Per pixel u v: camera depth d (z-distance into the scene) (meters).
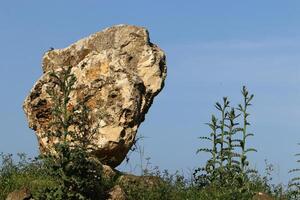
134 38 22.89
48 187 17.91
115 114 21.12
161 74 22.97
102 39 23.06
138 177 20.47
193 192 20.12
